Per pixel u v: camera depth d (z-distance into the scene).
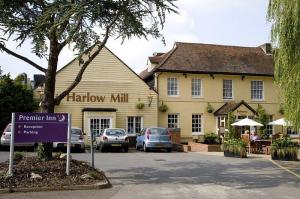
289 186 13.55
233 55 39.59
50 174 13.33
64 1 13.94
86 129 33.06
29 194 11.56
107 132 28.30
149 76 37.66
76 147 26.89
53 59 15.34
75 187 12.30
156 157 22.98
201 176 15.58
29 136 13.32
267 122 37.22
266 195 11.91
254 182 14.30
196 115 37.06
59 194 11.60
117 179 14.54
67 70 33.00
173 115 36.44
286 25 17.83
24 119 13.30
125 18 15.25
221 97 37.69
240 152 23.45
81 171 14.01
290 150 21.84
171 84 36.53
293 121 18.16
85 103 33.41
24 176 12.91
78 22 14.08
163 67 36.06
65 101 32.84
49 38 15.02
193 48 38.94
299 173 16.77
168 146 28.70
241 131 34.91
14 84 30.72
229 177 15.42
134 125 34.72
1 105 29.97
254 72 38.38
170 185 13.43
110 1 14.79
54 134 13.58
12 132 13.09
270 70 39.12
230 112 31.61
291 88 17.88
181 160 21.38
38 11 15.46
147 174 15.89
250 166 19.03
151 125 35.12
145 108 35.03
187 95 36.81
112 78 34.28
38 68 15.45
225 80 38.06
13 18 15.13
